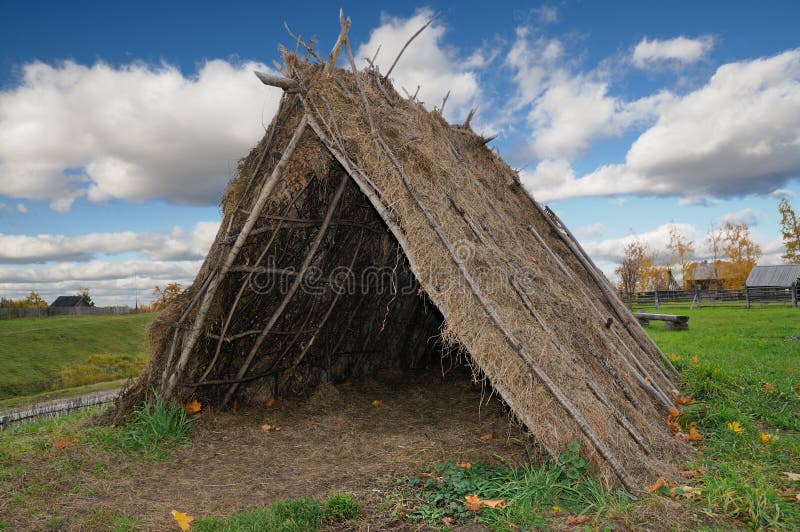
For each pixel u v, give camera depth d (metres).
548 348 5.04
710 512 3.63
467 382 9.73
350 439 6.24
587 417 4.59
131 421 6.61
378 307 9.75
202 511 4.22
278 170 6.30
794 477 4.29
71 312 43.44
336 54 6.51
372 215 8.16
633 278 43.91
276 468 5.30
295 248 7.53
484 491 4.14
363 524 3.73
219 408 7.45
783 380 8.21
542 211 9.40
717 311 27.98
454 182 6.48
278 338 8.01
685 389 8.05
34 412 10.69
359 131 6.08
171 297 7.42
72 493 4.63
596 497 3.88
